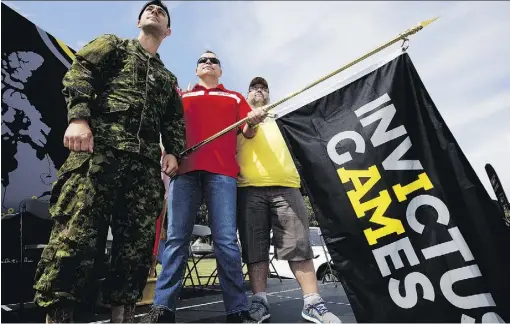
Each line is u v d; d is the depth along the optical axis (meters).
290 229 2.21
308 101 1.89
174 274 1.98
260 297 2.20
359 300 1.61
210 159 2.10
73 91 1.42
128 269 1.51
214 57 2.42
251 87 2.66
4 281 2.36
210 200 2.08
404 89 1.73
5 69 2.52
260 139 2.35
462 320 1.47
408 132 1.68
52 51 2.85
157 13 1.83
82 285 1.38
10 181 2.50
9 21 2.56
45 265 1.36
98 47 1.56
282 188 2.27
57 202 1.43
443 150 1.61
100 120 1.52
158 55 1.91
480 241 1.51
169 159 1.86
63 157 2.86
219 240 2.03
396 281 1.57
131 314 1.54
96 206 1.43
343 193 1.72
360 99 1.80
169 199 2.10
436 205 1.58
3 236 2.40
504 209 1.76
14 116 2.56
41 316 2.14
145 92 1.65
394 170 1.67
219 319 2.16
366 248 1.64
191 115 2.24
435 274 1.53
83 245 1.37
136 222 1.55
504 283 1.46
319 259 6.02
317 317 2.04
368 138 1.74
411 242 1.58
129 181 1.55
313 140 1.83
